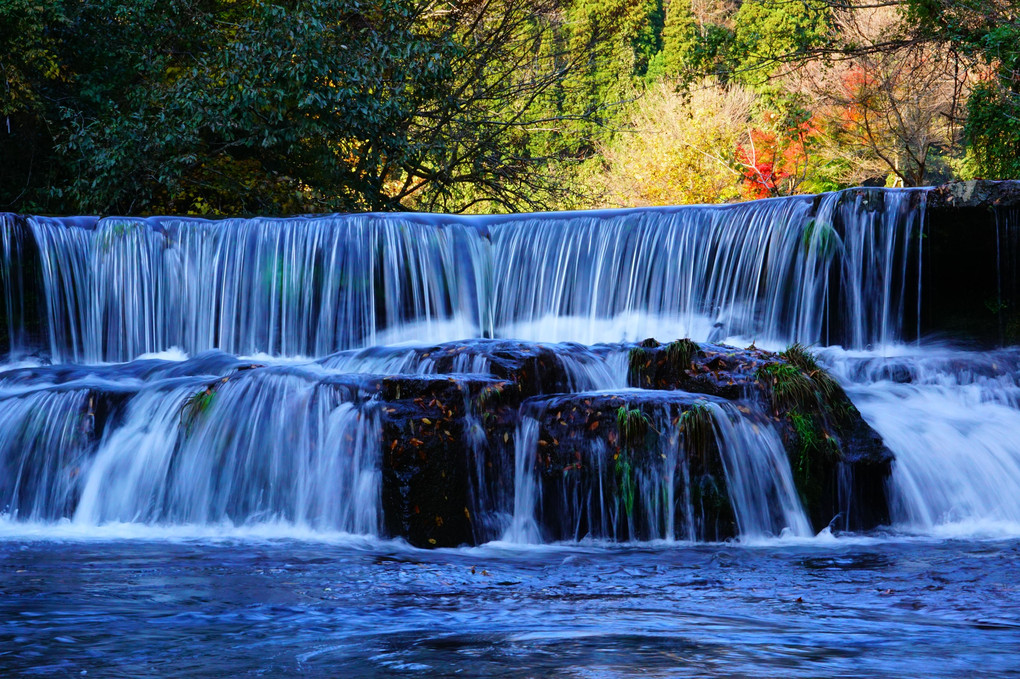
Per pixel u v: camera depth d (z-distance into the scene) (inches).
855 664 163.0
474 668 160.2
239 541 329.4
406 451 329.7
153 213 779.4
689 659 165.6
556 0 1108.5
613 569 278.1
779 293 527.5
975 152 838.5
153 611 210.2
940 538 343.9
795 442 355.6
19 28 703.7
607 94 1964.8
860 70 1224.2
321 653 172.6
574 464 343.9
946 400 418.3
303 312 581.9
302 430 358.0
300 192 802.8
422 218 588.7
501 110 1138.0
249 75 773.3
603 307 566.3
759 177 1505.9
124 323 587.8
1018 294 508.7
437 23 1012.5
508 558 302.4
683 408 343.0
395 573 265.3
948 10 813.2
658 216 561.3
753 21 1868.8
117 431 388.8
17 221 568.4
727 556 303.1
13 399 401.4
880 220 515.8
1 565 274.1
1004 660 166.9
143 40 802.2
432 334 582.9
